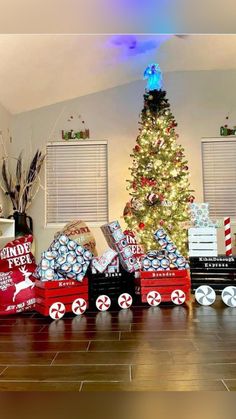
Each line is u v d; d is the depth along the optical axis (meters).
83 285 2.76
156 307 2.92
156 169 4.38
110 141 5.37
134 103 5.39
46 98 5.09
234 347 1.87
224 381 1.45
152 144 4.41
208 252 3.15
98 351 1.83
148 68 4.64
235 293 2.92
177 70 5.37
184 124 5.35
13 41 3.48
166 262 3.04
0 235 4.23
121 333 2.17
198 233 3.19
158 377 1.49
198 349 1.84
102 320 2.52
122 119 5.39
